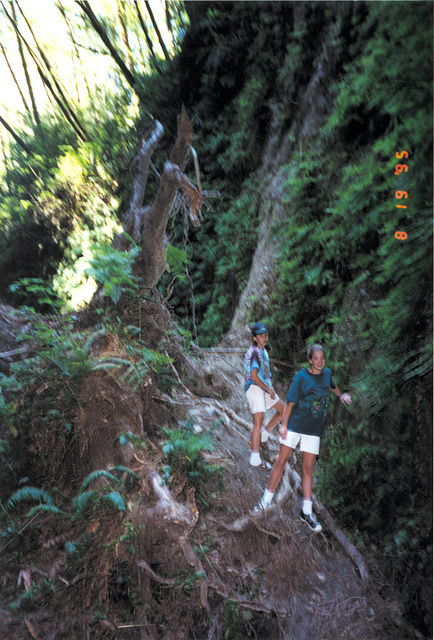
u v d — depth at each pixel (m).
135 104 11.61
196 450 4.38
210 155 9.00
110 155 11.45
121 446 4.23
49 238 11.16
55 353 4.55
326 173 5.90
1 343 4.99
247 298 6.81
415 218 4.52
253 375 4.52
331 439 5.11
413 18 4.70
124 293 5.33
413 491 4.38
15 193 11.80
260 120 8.13
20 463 4.23
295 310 6.11
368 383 4.69
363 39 5.85
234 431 5.24
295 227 6.07
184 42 9.70
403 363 4.42
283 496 4.50
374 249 5.20
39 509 3.91
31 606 3.49
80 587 3.61
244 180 8.48
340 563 4.25
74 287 8.66
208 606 3.61
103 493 3.91
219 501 4.40
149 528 3.78
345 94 5.47
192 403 5.41
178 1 10.49
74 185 11.11
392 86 4.86
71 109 12.70
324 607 3.86
